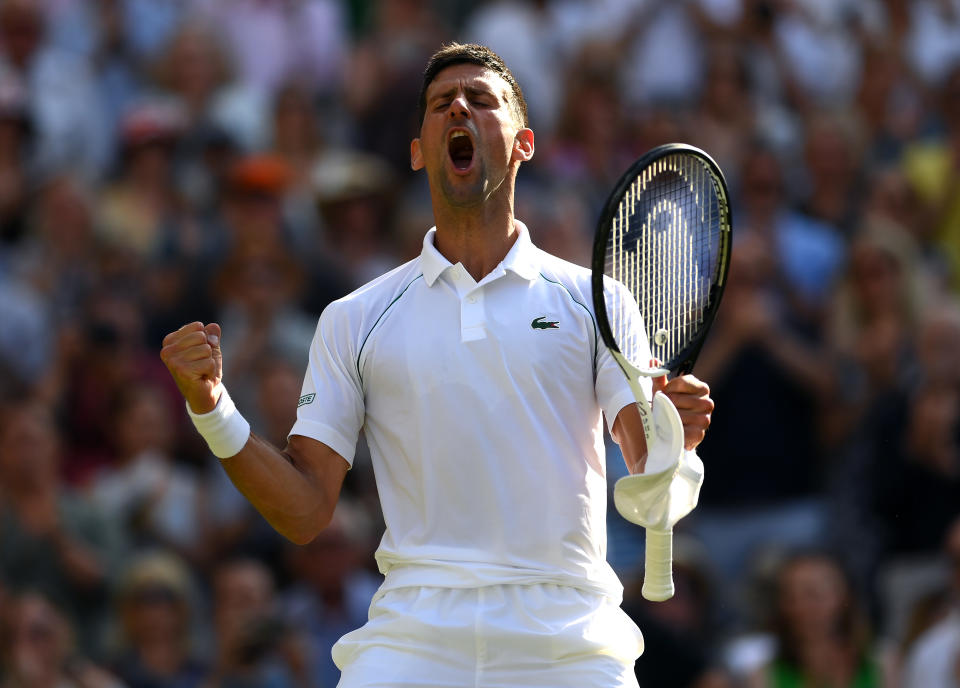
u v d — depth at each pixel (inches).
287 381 1214.9
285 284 1326.3
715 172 571.5
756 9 1652.3
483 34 1685.5
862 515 1185.4
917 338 1237.7
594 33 1649.9
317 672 1063.6
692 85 1631.4
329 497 564.7
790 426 1227.9
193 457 1259.2
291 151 1536.7
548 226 1366.9
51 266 1384.1
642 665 1034.7
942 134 1628.9
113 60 1642.5
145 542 1168.8
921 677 1028.5
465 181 555.8
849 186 1514.5
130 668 1078.4
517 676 537.0
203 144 1496.1
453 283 561.9
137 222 1424.7
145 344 1322.6
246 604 1070.4
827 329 1309.1
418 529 553.6
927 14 1726.1
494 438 545.0
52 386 1274.6
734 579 1198.3
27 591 1123.3
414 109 1576.0
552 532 545.3
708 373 1232.2
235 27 1683.1
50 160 1535.4
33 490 1143.6
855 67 1696.6
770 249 1368.1
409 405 554.3
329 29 1712.6
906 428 1178.6
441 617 538.6
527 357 549.3
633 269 590.2
